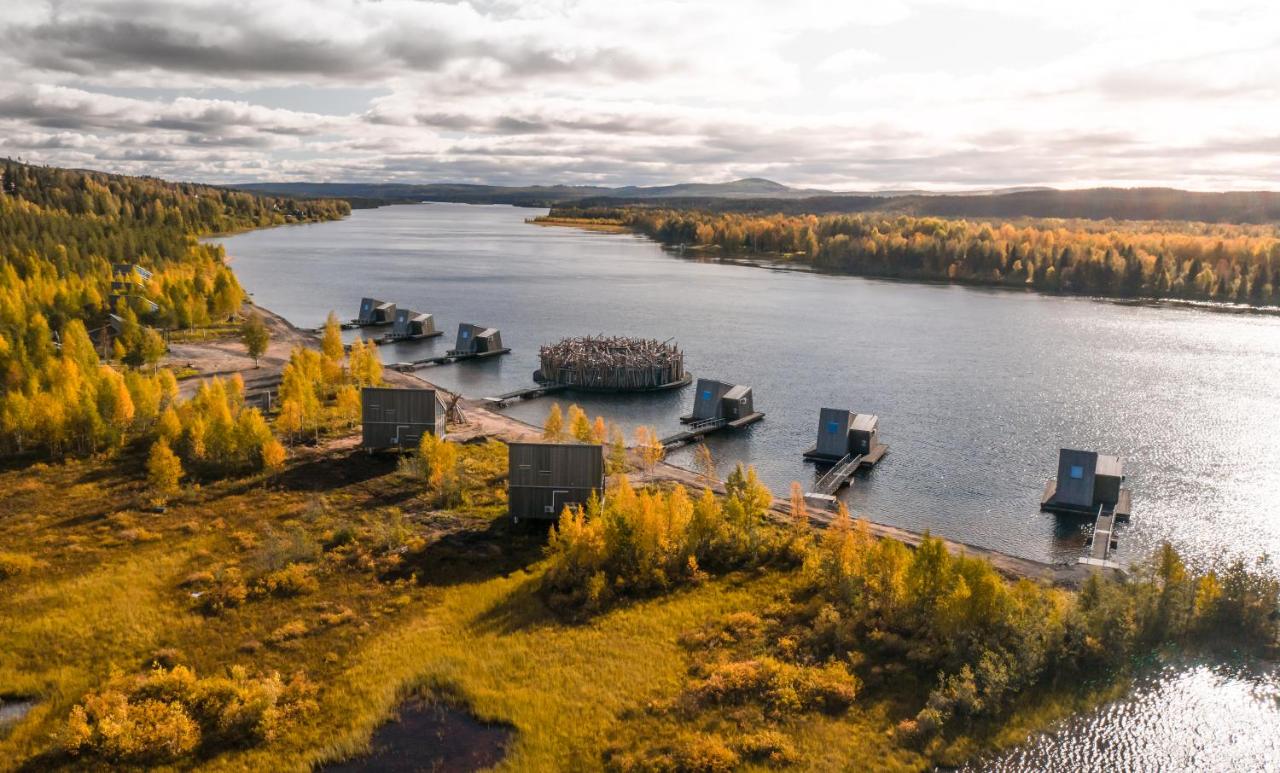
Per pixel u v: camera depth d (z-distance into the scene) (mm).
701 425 113250
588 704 48375
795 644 54312
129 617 56094
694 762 42781
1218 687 50156
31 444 90812
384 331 185625
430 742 45281
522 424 113062
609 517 65875
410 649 53688
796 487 74812
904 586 56781
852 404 125750
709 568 66250
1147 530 79625
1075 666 51844
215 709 46844
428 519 74812
